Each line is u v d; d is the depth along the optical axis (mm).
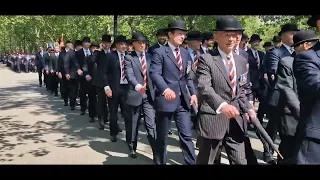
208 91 3572
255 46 7805
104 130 8320
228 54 3789
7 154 6293
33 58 37250
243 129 3713
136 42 5883
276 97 5277
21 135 7785
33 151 6500
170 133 7770
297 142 3770
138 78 5848
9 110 11305
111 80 7059
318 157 3533
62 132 8109
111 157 6105
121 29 19969
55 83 15492
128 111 6004
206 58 3760
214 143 3740
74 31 30812
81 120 9578
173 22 4902
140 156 6160
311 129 3533
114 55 7016
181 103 4902
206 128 3697
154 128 5586
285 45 5984
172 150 6488
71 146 6859
